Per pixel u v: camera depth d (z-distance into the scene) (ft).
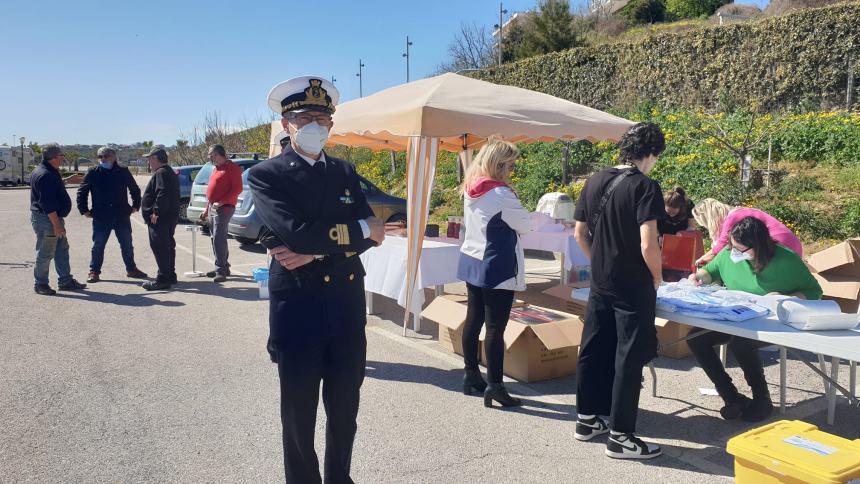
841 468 7.60
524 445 11.63
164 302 22.94
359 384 8.65
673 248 18.12
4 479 10.21
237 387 14.48
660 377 15.38
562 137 19.71
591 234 11.19
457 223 21.43
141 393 14.06
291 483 8.50
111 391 14.16
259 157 52.65
